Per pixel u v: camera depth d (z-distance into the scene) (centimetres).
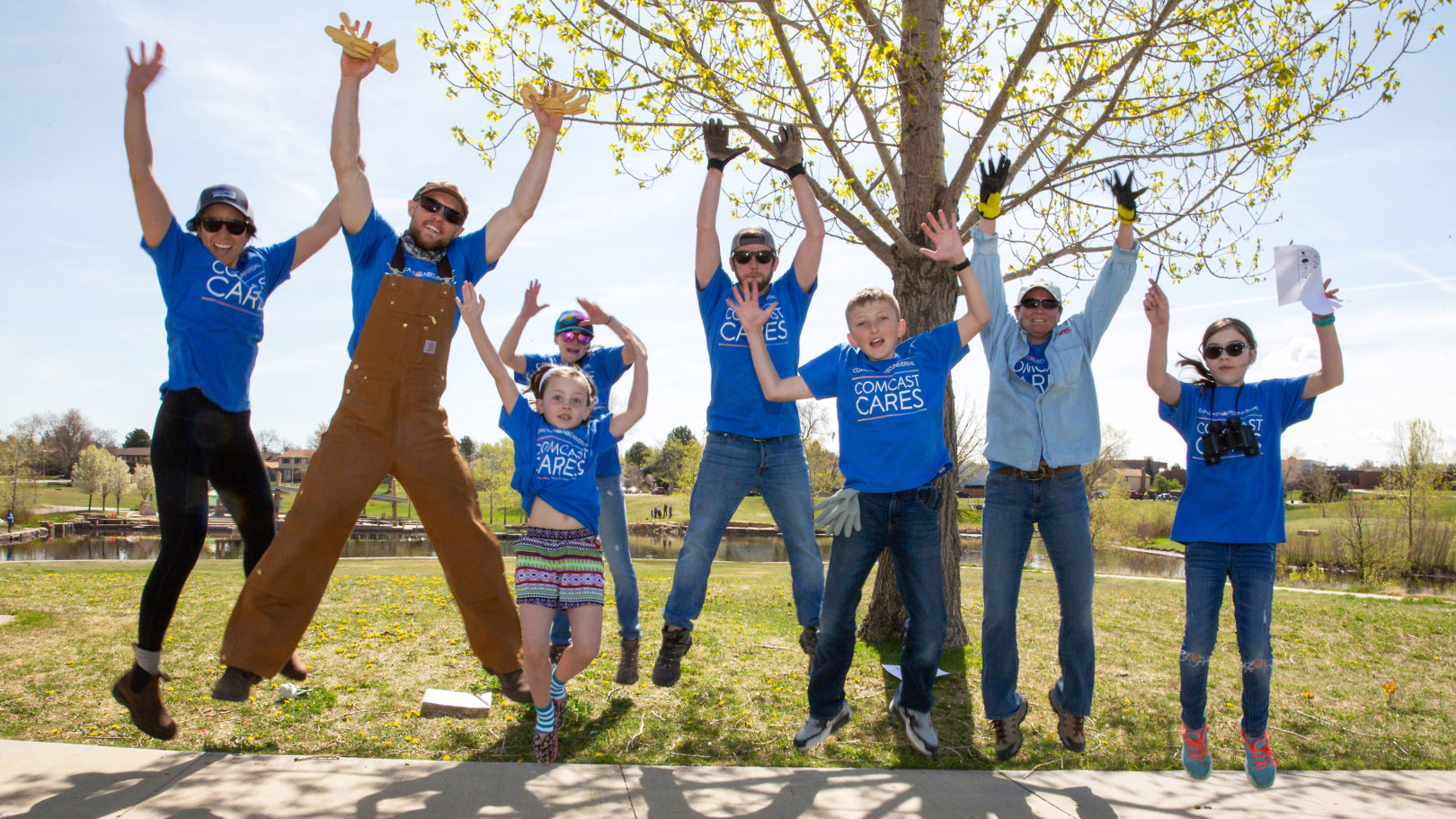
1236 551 343
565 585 339
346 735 382
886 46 567
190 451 307
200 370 308
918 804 311
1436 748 458
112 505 7169
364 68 295
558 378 355
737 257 390
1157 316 362
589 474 351
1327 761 419
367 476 290
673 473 6838
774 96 585
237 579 920
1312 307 343
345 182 295
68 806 262
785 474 396
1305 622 856
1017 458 350
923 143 656
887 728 432
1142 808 318
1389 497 2930
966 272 341
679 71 646
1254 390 357
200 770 301
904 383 347
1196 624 343
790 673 530
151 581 306
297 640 286
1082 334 356
